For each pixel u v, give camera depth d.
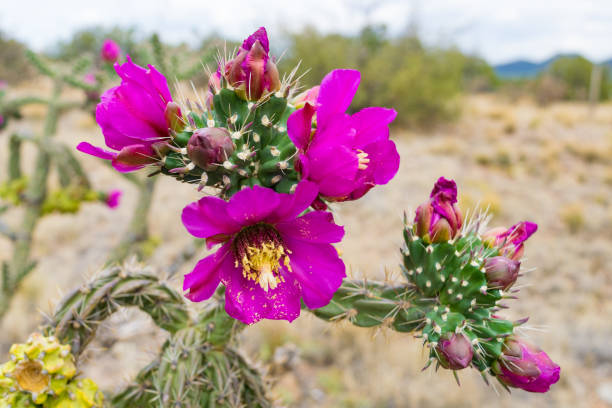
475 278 1.13
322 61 16.88
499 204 10.41
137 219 3.38
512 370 1.11
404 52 18.91
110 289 1.26
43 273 6.63
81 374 1.22
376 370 5.39
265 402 1.45
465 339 1.10
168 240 8.05
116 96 0.99
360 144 1.03
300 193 0.91
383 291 1.25
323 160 0.94
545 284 7.64
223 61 1.11
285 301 1.04
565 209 10.69
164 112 1.01
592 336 6.29
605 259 8.61
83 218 8.93
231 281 1.02
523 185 12.53
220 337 1.33
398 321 1.24
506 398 5.21
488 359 1.16
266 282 0.96
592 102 24.19
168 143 1.02
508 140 17.50
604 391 5.39
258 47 1.00
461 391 5.07
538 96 29.36
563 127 20.30
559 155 15.64
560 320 6.68
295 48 16.95
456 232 1.19
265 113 1.02
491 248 1.27
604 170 14.40
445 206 1.17
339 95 0.98
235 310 1.01
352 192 1.06
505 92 32.41
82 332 1.26
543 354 1.11
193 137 0.94
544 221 10.25
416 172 12.49
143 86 0.99
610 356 5.88
